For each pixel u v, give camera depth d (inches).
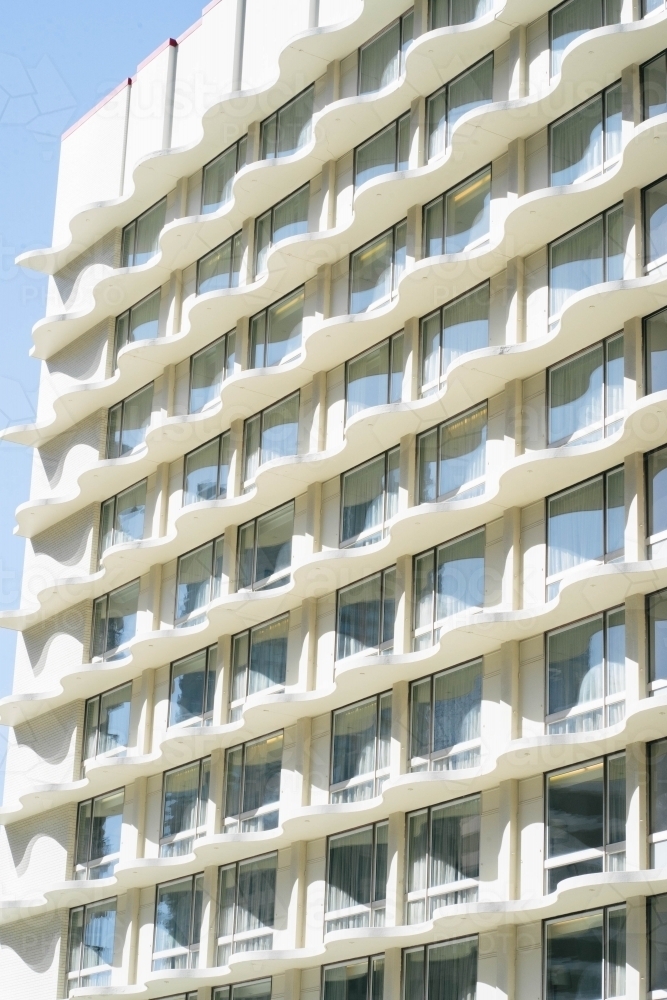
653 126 1175.6
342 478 1480.1
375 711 1391.5
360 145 1524.4
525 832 1233.4
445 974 1269.7
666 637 1165.1
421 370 1419.8
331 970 1371.8
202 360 1669.5
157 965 1535.4
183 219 1638.8
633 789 1153.4
